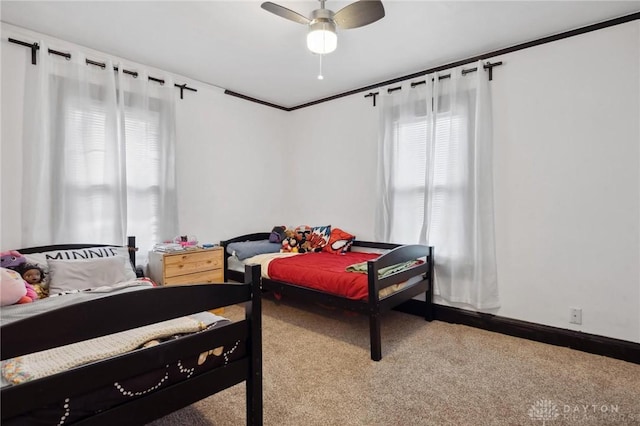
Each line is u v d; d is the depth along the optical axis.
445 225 2.96
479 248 2.74
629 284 2.23
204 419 1.59
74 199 2.55
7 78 2.33
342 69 3.14
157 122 3.09
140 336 1.15
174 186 3.16
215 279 3.13
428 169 3.01
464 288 2.88
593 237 2.36
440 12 2.20
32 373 0.92
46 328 0.87
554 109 2.50
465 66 2.89
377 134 3.53
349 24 1.98
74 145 2.56
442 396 1.80
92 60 2.70
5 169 2.33
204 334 1.24
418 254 2.81
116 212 2.72
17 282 1.84
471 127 2.83
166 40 2.58
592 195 2.36
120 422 1.03
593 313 2.36
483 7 2.14
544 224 2.54
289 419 1.60
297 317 3.08
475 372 2.06
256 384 1.42
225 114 3.73
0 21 2.29
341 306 2.48
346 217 3.82
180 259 2.87
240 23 2.34
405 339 2.58
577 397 1.79
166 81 3.12
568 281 2.45
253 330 1.40
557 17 2.26
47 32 2.45
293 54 2.83
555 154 2.50
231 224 3.82
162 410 1.13
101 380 0.98
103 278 2.31
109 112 2.70
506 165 2.70
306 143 4.22
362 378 1.98
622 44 2.25
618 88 2.26
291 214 4.41
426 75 3.06
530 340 2.55
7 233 2.33
